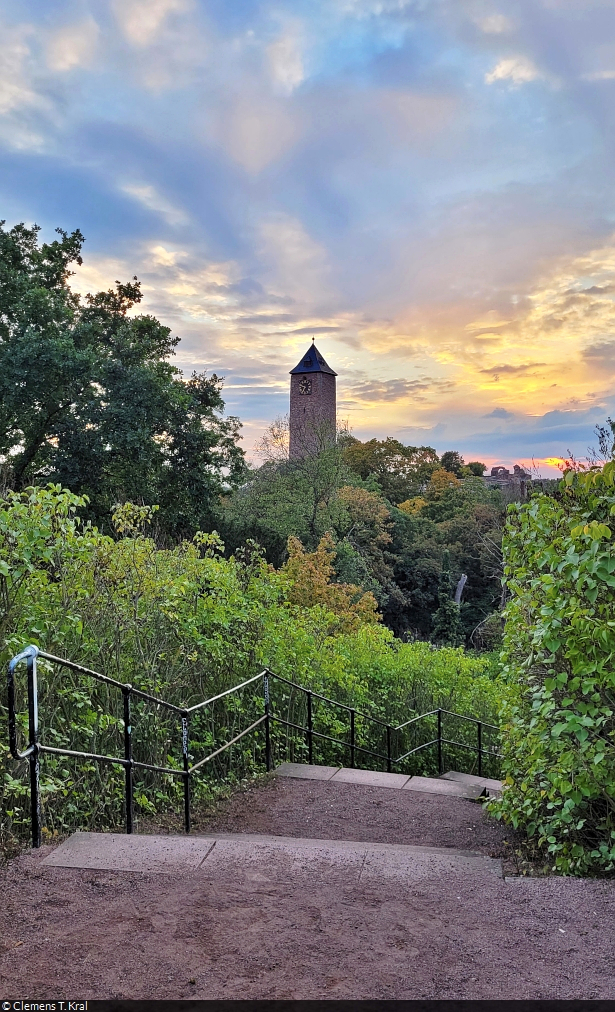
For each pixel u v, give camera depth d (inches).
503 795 207.5
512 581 217.6
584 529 164.2
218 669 313.7
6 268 903.1
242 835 210.5
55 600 247.9
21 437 914.1
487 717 562.6
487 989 95.1
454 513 2596.0
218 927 111.1
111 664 256.8
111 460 925.2
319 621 470.3
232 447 1091.9
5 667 202.4
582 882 138.8
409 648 572.4
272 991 92.7
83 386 884.6
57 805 203.2
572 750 163.6
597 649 163.0
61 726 217.0
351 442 3117.6
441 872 143.7
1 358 832.9
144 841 149.5
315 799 267.7
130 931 108.3
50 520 243.0
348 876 137.6
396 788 289.9
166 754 257.0
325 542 957.8
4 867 132.0
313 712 392.2
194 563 328.5
